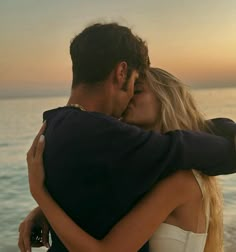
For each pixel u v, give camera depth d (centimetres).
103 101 163
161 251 166
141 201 158
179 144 158
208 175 170
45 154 161
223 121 189
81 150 153
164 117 181
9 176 1378
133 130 156
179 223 167
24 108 3297
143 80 183
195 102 190
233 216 838
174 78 187
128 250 155
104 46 160
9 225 955
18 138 2081
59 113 166
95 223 155
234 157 170
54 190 159
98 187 153
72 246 154
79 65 163
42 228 199
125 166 153
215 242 183
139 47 169
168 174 161
